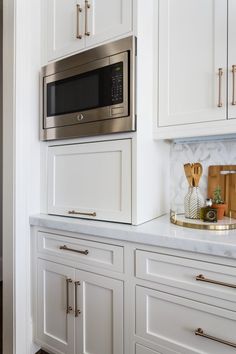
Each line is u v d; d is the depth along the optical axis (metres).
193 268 0.97
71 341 1.34
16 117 1.42
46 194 1.55
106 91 1.24
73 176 1.43
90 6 1.33
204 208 1.21
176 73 1.26
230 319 0.90
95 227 1.20
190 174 1.31
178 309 1.01
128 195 1.22
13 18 1.42
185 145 1.54
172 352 1.02
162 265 1.04
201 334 0.95
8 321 1.47
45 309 1.46
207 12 1.17
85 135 1.33
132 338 1.12
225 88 1.13
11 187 1.44
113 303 1.18
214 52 1.16
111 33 1.26
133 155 1.20
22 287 1.47
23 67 1.45
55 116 1.46
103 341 1.22
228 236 0.99
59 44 1.47
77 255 1.30
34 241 1.50
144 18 1.24
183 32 1.24
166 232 1.06
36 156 1.55
